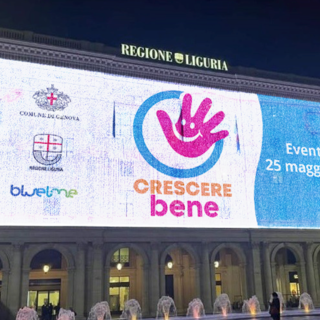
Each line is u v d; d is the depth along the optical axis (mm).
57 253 50344
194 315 48000
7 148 44000
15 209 43062
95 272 44812
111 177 47375
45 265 47625
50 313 43562
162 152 50250
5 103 44875
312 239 55594
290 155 56812
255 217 53031
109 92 49500
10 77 45656
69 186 45562
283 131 57219
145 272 47594
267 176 54781
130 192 47812
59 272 49875
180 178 50375
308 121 59156
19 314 41594
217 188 51844
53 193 44812
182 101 52719
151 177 49094
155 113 51031
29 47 47000
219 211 51438
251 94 56656
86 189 46125
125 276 52594
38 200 44094
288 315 44031
